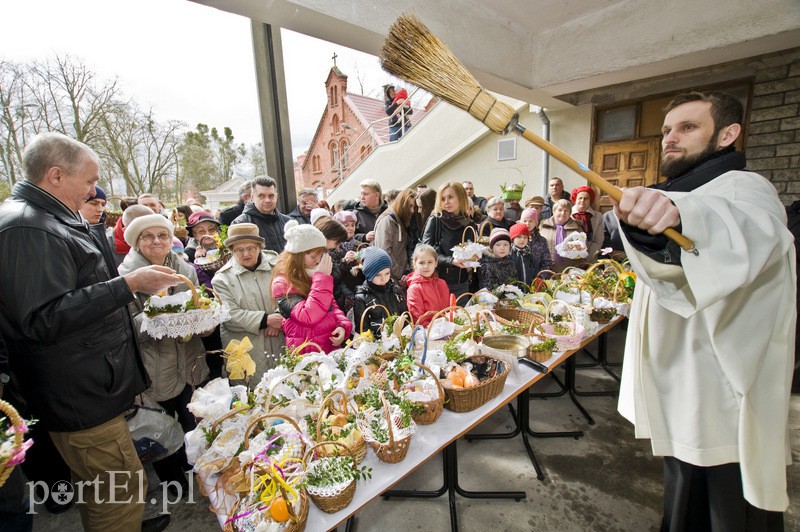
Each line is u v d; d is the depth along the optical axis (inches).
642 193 25.9
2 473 34.3
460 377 60.1
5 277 44.4
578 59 130.9
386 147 318.3
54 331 45.6
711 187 37.4
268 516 36.5
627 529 69.2
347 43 99.3
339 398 52.7
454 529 68.8
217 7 78.6
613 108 196.7
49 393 48.9
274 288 79.4
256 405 50.4
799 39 106.7
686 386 41.0
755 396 37.7
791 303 36.3
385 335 66.5
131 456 55.4
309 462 43.0
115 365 52.7
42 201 48.8
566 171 216.5
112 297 49.0
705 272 25.3
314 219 116.2
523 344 73.9
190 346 75.0
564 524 70.5
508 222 143.2
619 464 85.5
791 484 77.2
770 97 145.5
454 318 82.7
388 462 47.9
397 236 115.3
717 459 39.9
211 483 44.6
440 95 33.4
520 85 138.4
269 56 136.7
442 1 105.2
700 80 163.6
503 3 117.0
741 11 101.8
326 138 608.4
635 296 47.6
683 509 44.0
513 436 93.6
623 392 51.9
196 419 77.9
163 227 72.6
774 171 146.5
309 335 75.6
